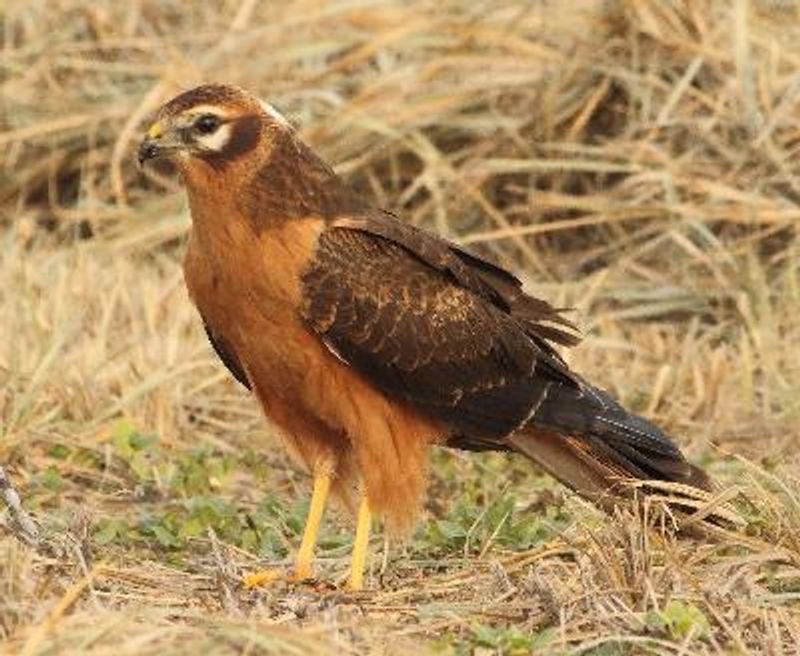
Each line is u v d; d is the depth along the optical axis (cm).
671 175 1688
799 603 1066
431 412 1160
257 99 1116
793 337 1556
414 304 1143
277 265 1099
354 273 1121
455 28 1817
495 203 1783
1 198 1902
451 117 1791
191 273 1120
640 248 1673
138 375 1455
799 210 1641
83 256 1698
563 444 1186
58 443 1360
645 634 982
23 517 1096
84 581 963
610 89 1767
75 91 1923
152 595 1046
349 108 1797
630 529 1053
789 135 1700
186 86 1869
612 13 1770
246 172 1098
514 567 1117
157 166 1859
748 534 1135
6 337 1495
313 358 1116
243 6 1905
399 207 1794
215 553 1100
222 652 909
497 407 1176
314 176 1127
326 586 1090
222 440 1422
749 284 1616
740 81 1684
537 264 1705
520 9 1823
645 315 1652
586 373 1524
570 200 1720
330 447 1152
